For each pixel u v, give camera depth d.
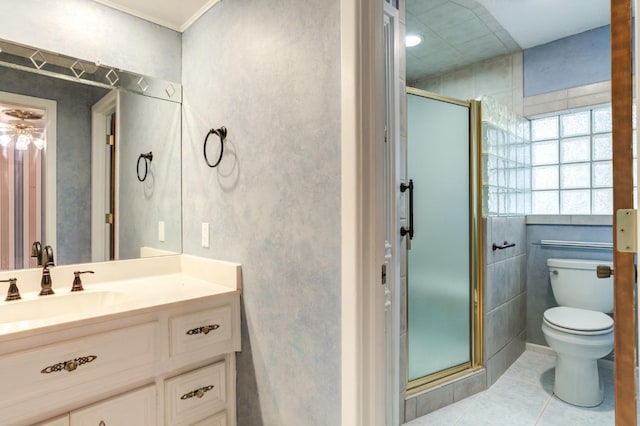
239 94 1.53
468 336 2.27
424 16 2.33
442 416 1.94
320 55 1.17
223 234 1.63
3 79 1.46
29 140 1.52
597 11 2.31
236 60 1.55
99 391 1.16
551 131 2.86
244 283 1.51
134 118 1.80
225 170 1.62
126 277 1.75
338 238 1.11
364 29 1.08
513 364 2.60
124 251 1.76
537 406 2.05
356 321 1.05
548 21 2.42
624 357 0.76
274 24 1.35
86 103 1.66
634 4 0.76
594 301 2.37
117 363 1.19
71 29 1.61
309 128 1.21
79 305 1.46
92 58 1.67
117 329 1.20
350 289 1.06
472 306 2.27
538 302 2.80
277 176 1.34
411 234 1.84
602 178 2.63
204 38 1.78
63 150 1.60
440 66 3.12
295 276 1.26
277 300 1.34
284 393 1.31
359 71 1.06
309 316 1.21
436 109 2.13
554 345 2.12
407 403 1.88
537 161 2.92
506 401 2.10
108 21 1.72
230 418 1.53
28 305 1.34
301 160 1.24
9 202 1.46
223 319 1.47
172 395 1.34
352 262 1.05
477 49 2.83
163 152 1.90
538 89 2.77
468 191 2.28
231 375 1.53
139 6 1.76
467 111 2.29
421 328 2.07
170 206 1.92
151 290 1.51
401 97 1.78
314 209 1.19
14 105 1.49
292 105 1.28
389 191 1.67
